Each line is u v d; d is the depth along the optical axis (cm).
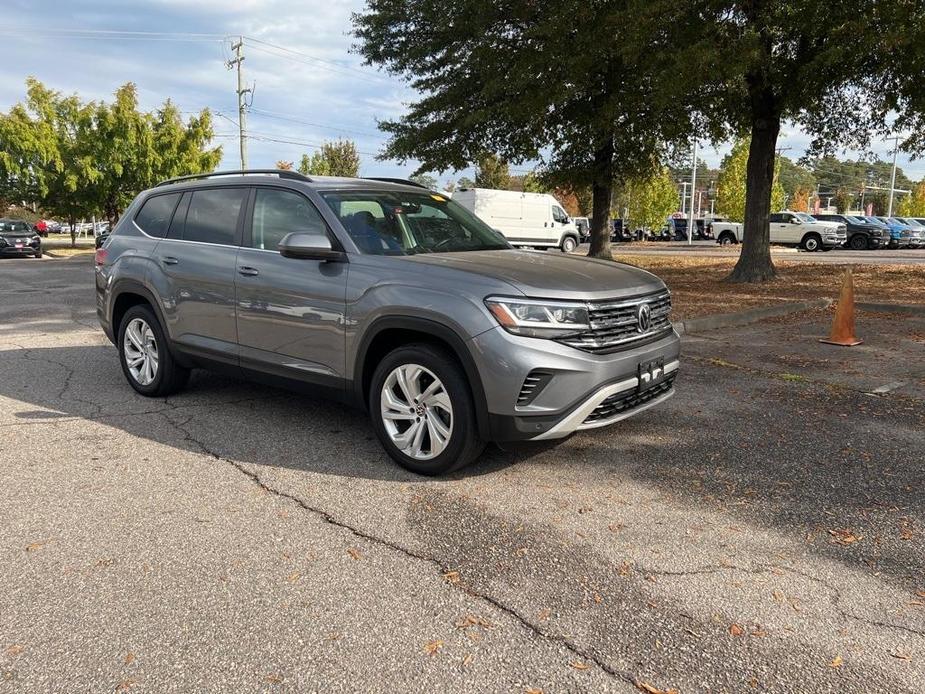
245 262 496
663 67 1271
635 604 285
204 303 525
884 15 1141
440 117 1944
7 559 320
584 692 233
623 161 2064
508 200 3281
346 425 518
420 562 319
